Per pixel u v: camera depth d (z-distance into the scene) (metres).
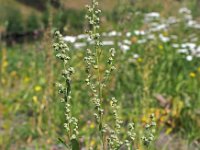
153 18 4.30
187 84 3.17
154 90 3.03
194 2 4.90
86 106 2.89
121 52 3.27
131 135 1.10
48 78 2.63
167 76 3.27
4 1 9.12
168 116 2.74
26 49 4.59
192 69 3.44
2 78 3.84
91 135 2.50
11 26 6.51
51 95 2.72
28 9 9.45
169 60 3.46
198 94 2.98
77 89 3.05
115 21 4.30
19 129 2.80
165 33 4.16
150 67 3.01
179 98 2.92
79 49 3.48
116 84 3.02
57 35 1.00
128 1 3.25
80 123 2.67
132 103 2.92
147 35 3.93
